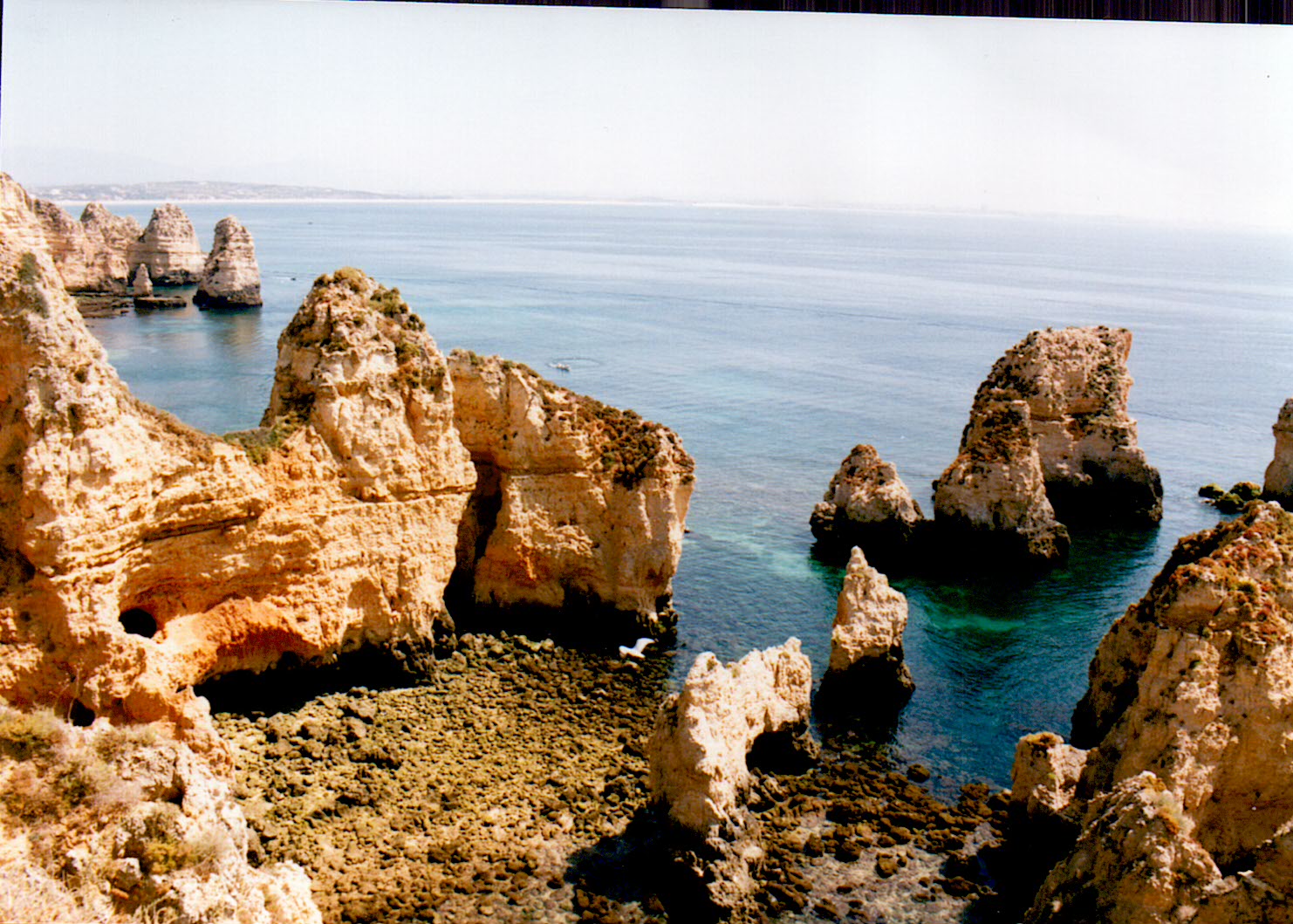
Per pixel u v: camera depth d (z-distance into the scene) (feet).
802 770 161.07
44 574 132.16
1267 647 126.21
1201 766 124.98
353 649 175.73
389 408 174.91
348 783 148.87
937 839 144.97
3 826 79.92
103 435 137.28
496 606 201.16
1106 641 161.48
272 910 90.17
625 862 136.46
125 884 79.41
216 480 154.51
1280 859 98.58
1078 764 141.49
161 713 139.03
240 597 162.81
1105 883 103.86
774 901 131.64
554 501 200.03
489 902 128.26
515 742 162.61
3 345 132.98
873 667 181.37
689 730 134.00
